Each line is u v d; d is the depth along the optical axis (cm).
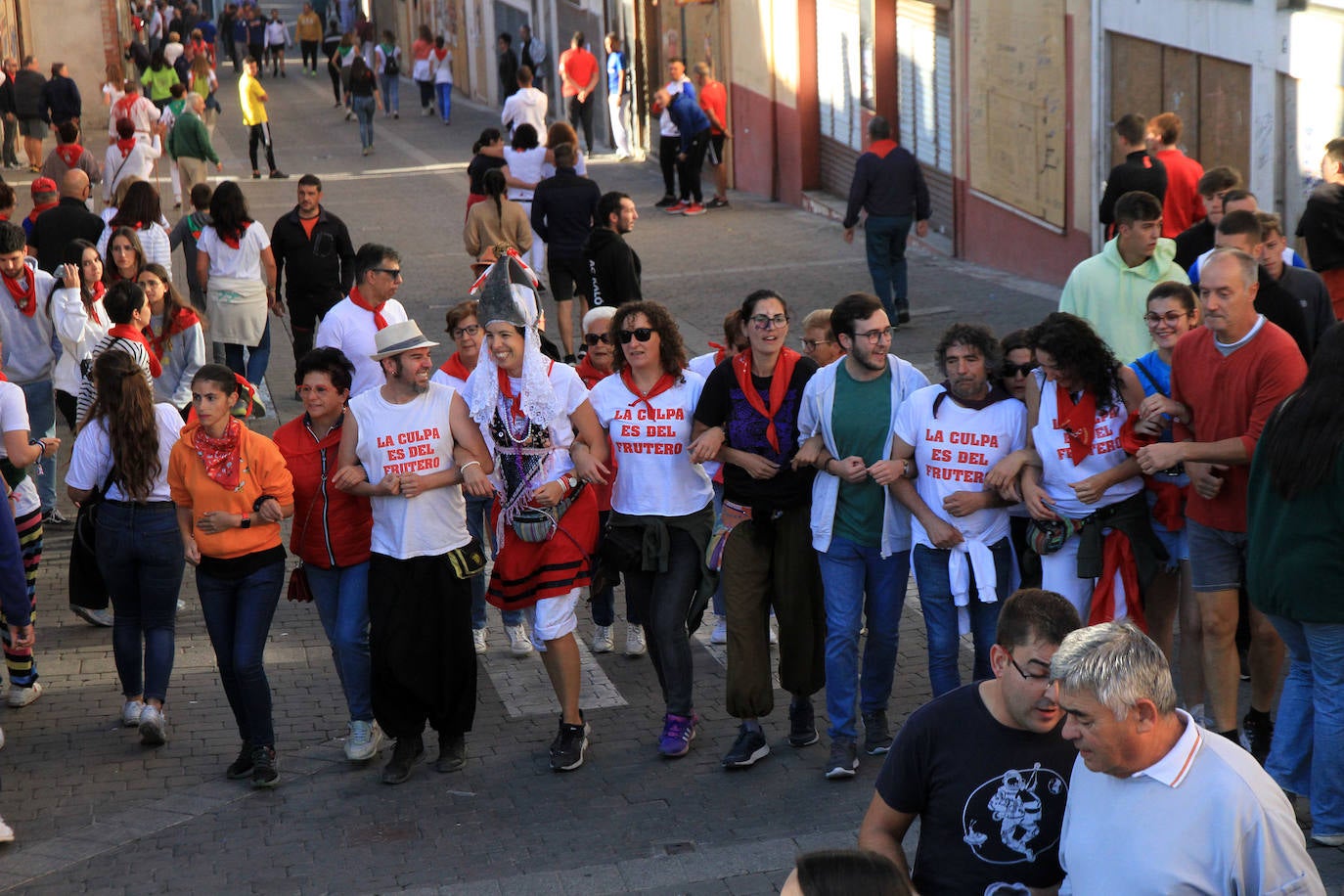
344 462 645
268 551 646
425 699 649
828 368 625
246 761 664
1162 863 340
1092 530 589
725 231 2067
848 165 2156
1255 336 558
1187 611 627
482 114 3741
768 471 630
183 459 641
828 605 632
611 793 639
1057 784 376
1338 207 759
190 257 1221
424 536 643
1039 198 1577
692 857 574
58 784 663
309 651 811
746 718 652
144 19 4712
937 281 1659
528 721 722
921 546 617
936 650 624
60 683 771
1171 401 582
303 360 654
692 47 2656
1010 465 589
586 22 3111
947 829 383
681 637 662
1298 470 499
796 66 2241
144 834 616
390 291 914
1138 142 1048
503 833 605
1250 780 339
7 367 947
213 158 2156
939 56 1853
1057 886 385
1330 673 514
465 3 4122
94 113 3375
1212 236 749
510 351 635
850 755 635
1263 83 1156
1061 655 341
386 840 604
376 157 2920
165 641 700
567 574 647
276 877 575
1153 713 334
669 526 653
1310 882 338
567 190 1395
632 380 653
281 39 4750
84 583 714
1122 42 1392
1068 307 743
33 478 977
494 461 647
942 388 607
